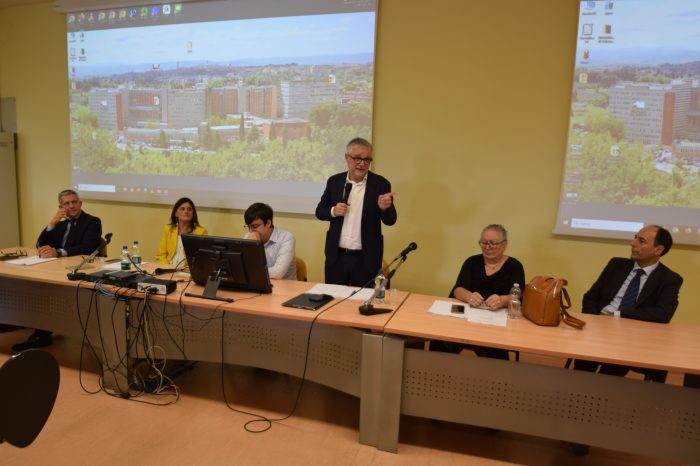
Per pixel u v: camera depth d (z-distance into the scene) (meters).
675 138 2.85
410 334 1.90
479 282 2.47
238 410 2.37
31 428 1.12
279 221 3.83
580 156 3.03
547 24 3.02
